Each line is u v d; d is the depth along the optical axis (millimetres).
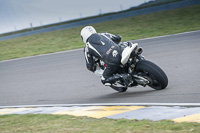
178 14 79875
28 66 46375
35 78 36500
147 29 68438
